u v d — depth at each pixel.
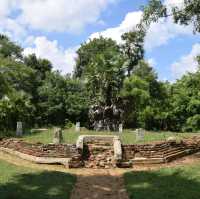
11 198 13.87
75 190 15.98
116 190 16.17
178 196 14.45
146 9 19.27
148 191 15.33
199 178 16.98
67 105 51.06
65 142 25.16
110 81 45.12
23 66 42.12
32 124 45.91
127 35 56.41
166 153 22.67
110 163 21.70
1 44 46.94
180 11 19.11
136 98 48.72
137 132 26.61
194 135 28.98
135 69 54.19
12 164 20.67
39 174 18.08
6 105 36.69
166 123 56.94
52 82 52.00
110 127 43.59
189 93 55.25
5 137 28.39
